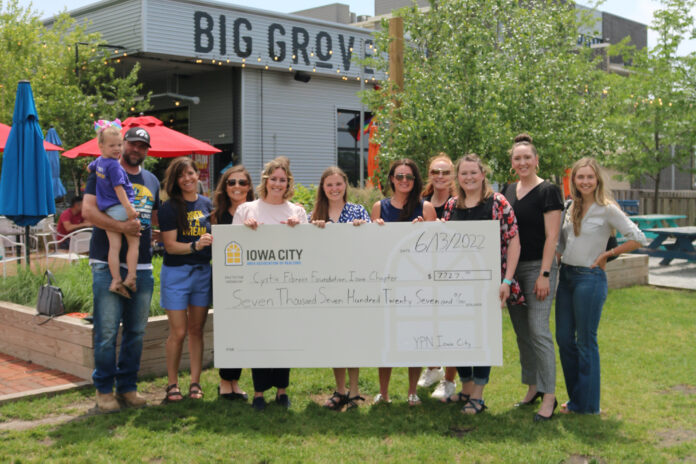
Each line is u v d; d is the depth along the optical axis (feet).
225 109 59.98
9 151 25.07
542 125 32.30
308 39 60.03
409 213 16.20
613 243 15.47
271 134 60.13
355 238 15.48
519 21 34.73
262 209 16.16
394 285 15.46
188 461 12.75
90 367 17.83
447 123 29.60
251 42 56.18
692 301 29.58
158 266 26.27
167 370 17.67
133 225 15.03
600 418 15.15
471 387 16.63
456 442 13.70
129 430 14.34
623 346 21.63
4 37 54.08
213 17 53.83
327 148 64.64
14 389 17.30
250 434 14.21
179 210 16.38
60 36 56.54
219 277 15.69
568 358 15.80
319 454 13.12
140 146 15.69
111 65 57.06
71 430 14.23
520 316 16.21
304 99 62.39
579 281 15.28
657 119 57.67
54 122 49.57
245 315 15.72
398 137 30.42
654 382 18.06
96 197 15.02
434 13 33.94
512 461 12.73
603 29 105.60
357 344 15.57
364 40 64.44
